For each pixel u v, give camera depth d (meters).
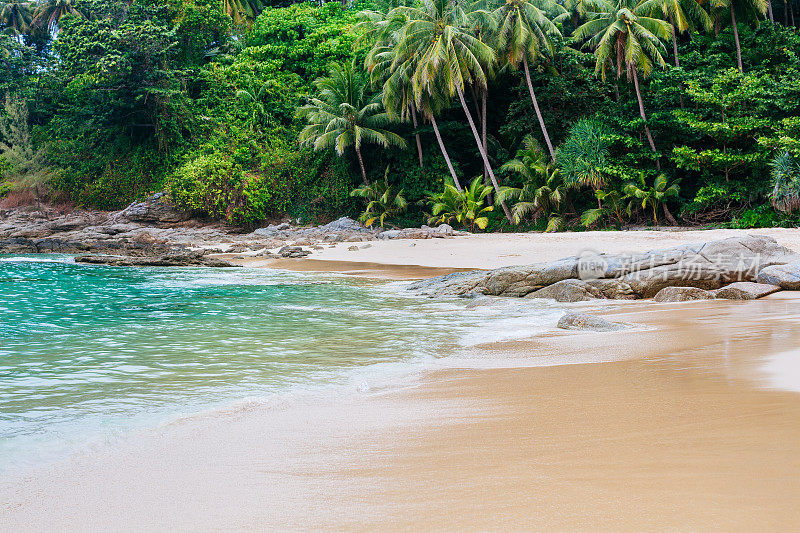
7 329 9.91
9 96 55.03
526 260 21.34
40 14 66.06
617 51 32.62
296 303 13.12
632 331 7.94
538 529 2.16
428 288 14.64
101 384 6.16
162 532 2.50
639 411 3.82
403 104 37.75
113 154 51.25
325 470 3.19
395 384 5.67
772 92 29.06
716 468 2.59
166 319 10.94
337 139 38.81
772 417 3.34
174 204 43.91
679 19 32.28
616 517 2.19
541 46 36.12
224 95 49.19
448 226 32.84
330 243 31.69
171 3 48.47
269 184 43.25
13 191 52.22
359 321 10.44
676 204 33.44
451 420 4.09
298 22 48.03
